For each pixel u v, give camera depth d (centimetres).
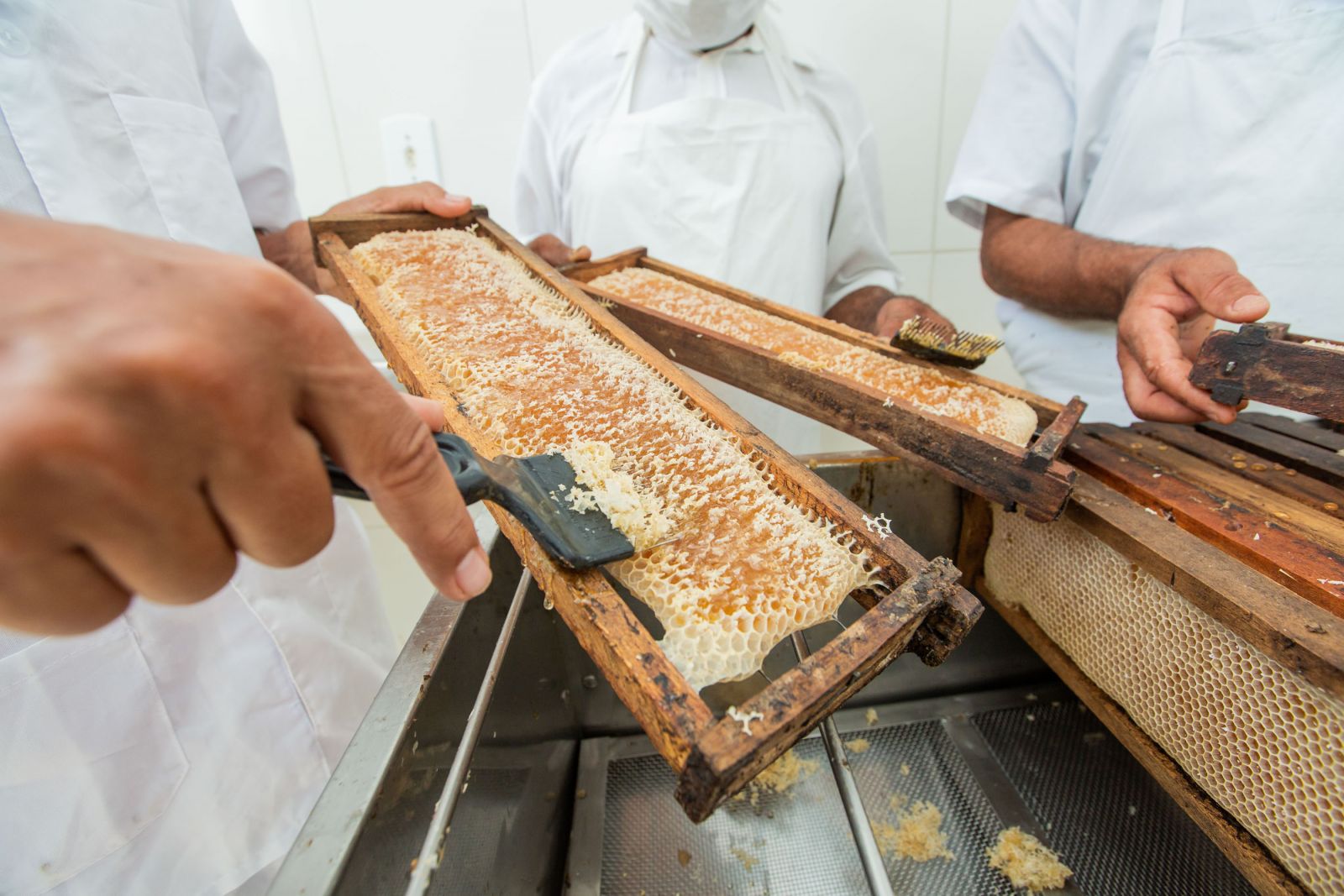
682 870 41
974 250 97
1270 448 40
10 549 12
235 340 12
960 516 51
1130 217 62
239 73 59
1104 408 64
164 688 44
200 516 14
